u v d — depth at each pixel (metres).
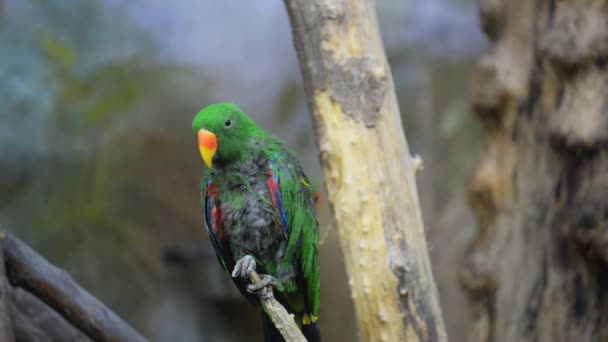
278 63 12.79
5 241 3.49
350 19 3.66
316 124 3.75
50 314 4.10
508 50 6.05
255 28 12.81
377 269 3.66
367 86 3.64
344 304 11.27
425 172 12.70
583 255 5.31
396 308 3.66
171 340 11.26
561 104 5.54
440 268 11.70
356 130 3.64
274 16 12.92
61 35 11.20
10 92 10.42
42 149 10.72
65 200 10.98
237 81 12.55
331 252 11.19
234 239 3.74
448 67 13.12
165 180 11.71
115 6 11.71
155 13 12.10
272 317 3.47
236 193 3.66
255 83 12.64
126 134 11.51
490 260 6.08
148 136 11.66
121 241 11.31
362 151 3.65
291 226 3.67
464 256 6.48
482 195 6.23
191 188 11.81
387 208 3.65
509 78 5.97
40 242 10.75
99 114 11.22
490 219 6.21
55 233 10.86
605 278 5.25
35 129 10.66
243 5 12.82
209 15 12.59
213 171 3.70
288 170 3.67
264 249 3.71
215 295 11.39
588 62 5.35
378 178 3.65
